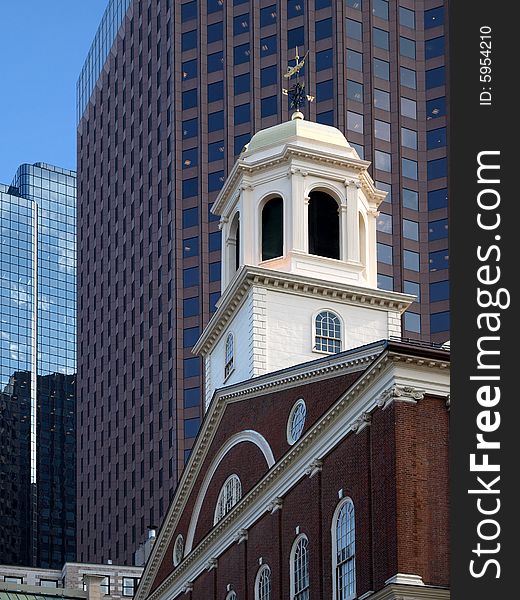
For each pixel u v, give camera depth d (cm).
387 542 4888
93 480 17650
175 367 15138
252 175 7594
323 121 14762
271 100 15188
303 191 7438
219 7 15825
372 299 7194
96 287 18788
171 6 16212
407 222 14488
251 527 6278
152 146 17075
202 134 15400
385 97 14962
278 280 7056
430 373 5103
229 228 7825
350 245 7438
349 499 5306
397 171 14662
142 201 17288
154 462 16050
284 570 5819
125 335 17400
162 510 15775
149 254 16888
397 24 15288
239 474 6631
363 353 5628
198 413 15062
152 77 17312
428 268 14350
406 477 4925
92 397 18225
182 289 15150
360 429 5256
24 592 10531
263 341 6975
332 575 5341
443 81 15088
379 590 4822
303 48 15188
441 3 15425
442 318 14138
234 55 15575
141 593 7975
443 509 4928
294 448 5781
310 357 7019
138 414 16675
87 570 13012
